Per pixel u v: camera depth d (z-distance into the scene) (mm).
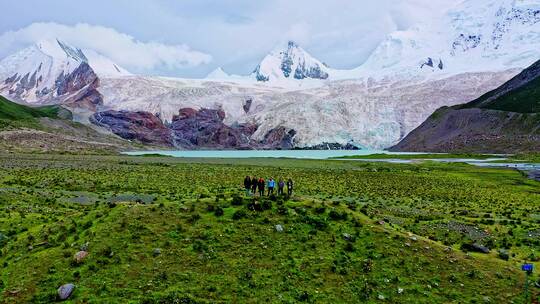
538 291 24984
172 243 27156
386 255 27875
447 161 178125
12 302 21797
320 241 28828
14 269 24938
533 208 60312
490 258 30375
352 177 101750
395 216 49531
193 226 29328
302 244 28219
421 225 44500
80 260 24844
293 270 25234
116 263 24797
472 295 24203
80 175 87938
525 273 27453
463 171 124875
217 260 25734
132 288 22656
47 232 29859
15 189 62719
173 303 21547
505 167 141125
